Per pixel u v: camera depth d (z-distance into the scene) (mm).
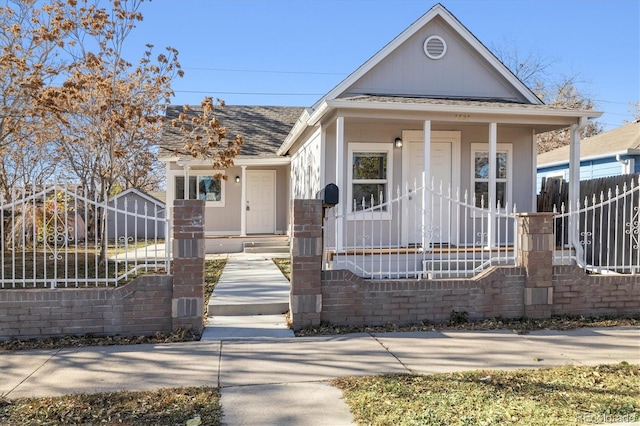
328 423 3918
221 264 12867
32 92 12367
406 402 4289
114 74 12453
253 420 3979
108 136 12250
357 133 11312
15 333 6320
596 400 4320
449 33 12023
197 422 3910
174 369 5254
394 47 11617
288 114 22438
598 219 10977
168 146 17516
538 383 4754
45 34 11859
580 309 7508
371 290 7027
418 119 10055
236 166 18094
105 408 4219
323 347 6047
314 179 12062
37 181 21250
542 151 33156
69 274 10555
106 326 6473
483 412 4062
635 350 5934
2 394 4574
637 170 13422
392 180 11453
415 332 6750
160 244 19250
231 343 6230
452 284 7203
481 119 10312
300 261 6840
